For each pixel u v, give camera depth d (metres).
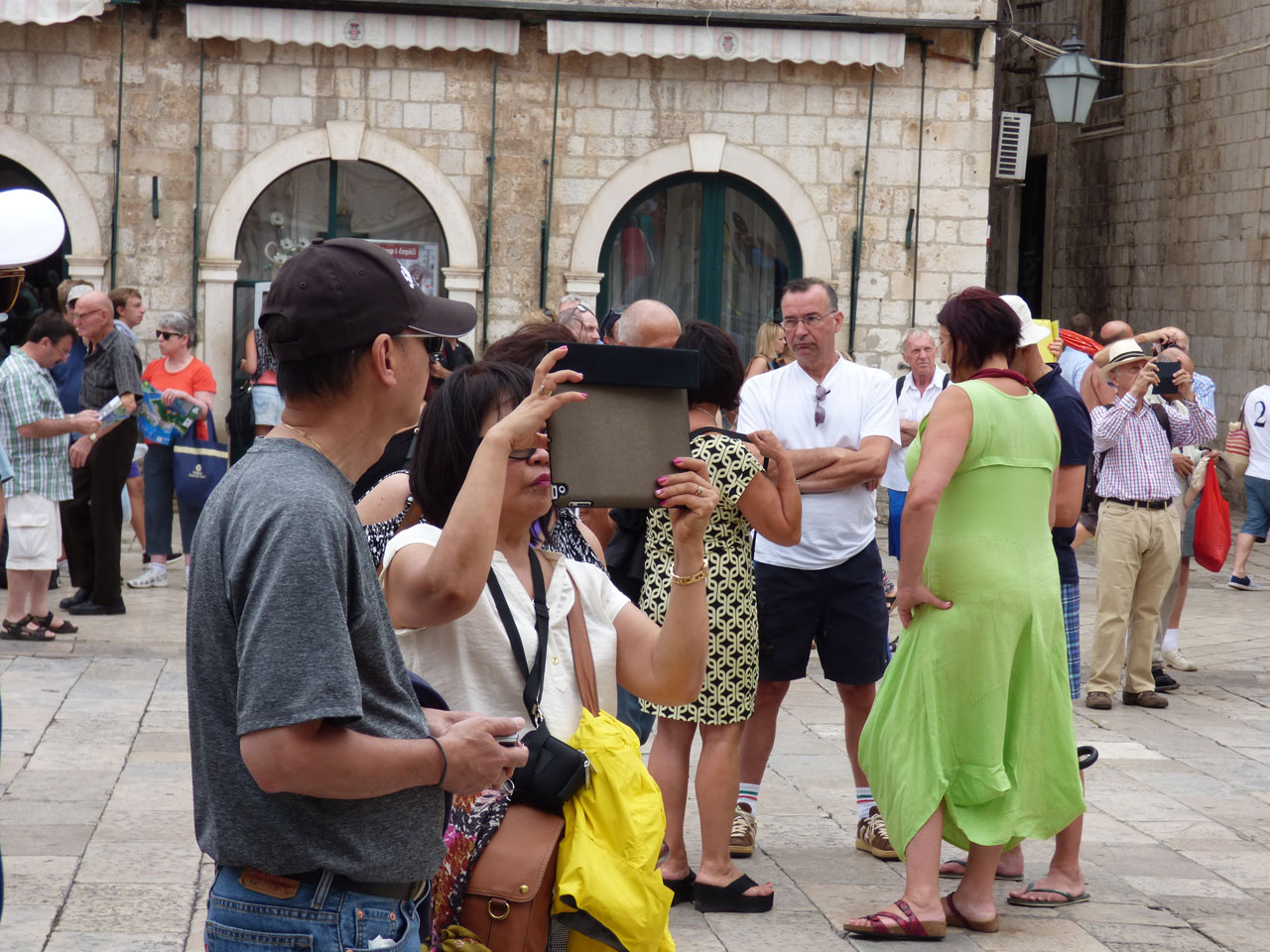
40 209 5.99
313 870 2.05
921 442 4.52
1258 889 5.02
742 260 14.53
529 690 2.65
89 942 4.14
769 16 13.53
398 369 2.18
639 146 14.08
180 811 5.40
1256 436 12.04
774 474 4.46
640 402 2.58
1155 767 6.72
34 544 8.35
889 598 9.93
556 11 13.37
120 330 9.10
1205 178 18.48
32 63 13.37
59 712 6.79
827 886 4.88
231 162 13.65
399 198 14.06
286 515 1.97
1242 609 11.19
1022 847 5.50
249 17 13.12
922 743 4.44
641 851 2.55
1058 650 4.53
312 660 1.92
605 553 4.70
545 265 14.06
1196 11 18.66
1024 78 22.97
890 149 14.27
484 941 2.47
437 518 2.82
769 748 5.27
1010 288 23.34
